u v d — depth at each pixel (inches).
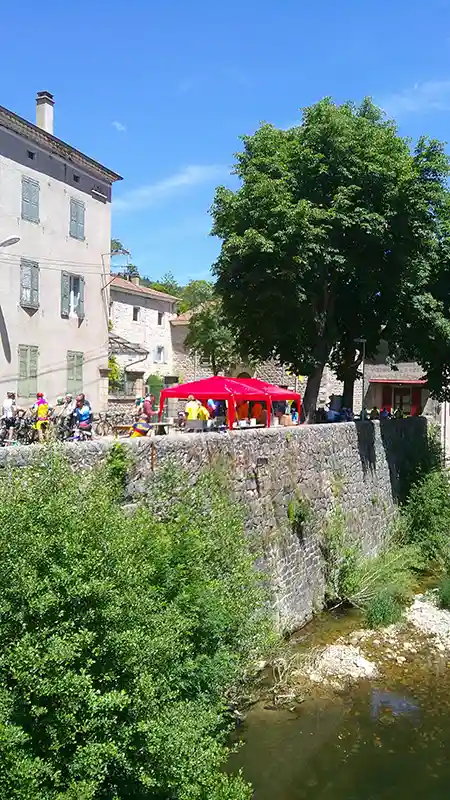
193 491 438.3
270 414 751.1
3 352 856.9
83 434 595.5
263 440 605.9
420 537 960.9
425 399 1553.9
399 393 1581.0
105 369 1063.0
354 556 751.1
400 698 538.6
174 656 279.1
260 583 556.7
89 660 232.2
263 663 520.7
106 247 1066.7
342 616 709.3
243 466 560.4
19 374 882.8
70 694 224.7
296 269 773.3
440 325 935.0
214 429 665.6
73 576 235.5
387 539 934.4
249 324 911.0
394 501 1010.1
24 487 269.6
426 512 981.2
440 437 1366.9
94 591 237.0
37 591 229.9
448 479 1118.4
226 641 383.9
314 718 498.0
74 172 978.7
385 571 784.3
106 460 386.3
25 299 889.5
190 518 411.2
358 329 1015.0
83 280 1004.6
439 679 574.9
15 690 222.1
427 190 831.1
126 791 257.8
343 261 799.7
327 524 743.7
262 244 742.5
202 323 1552.7
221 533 416.2
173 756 253.4
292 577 641.0
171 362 1786.4
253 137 840.9
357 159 806.5
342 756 454.9
